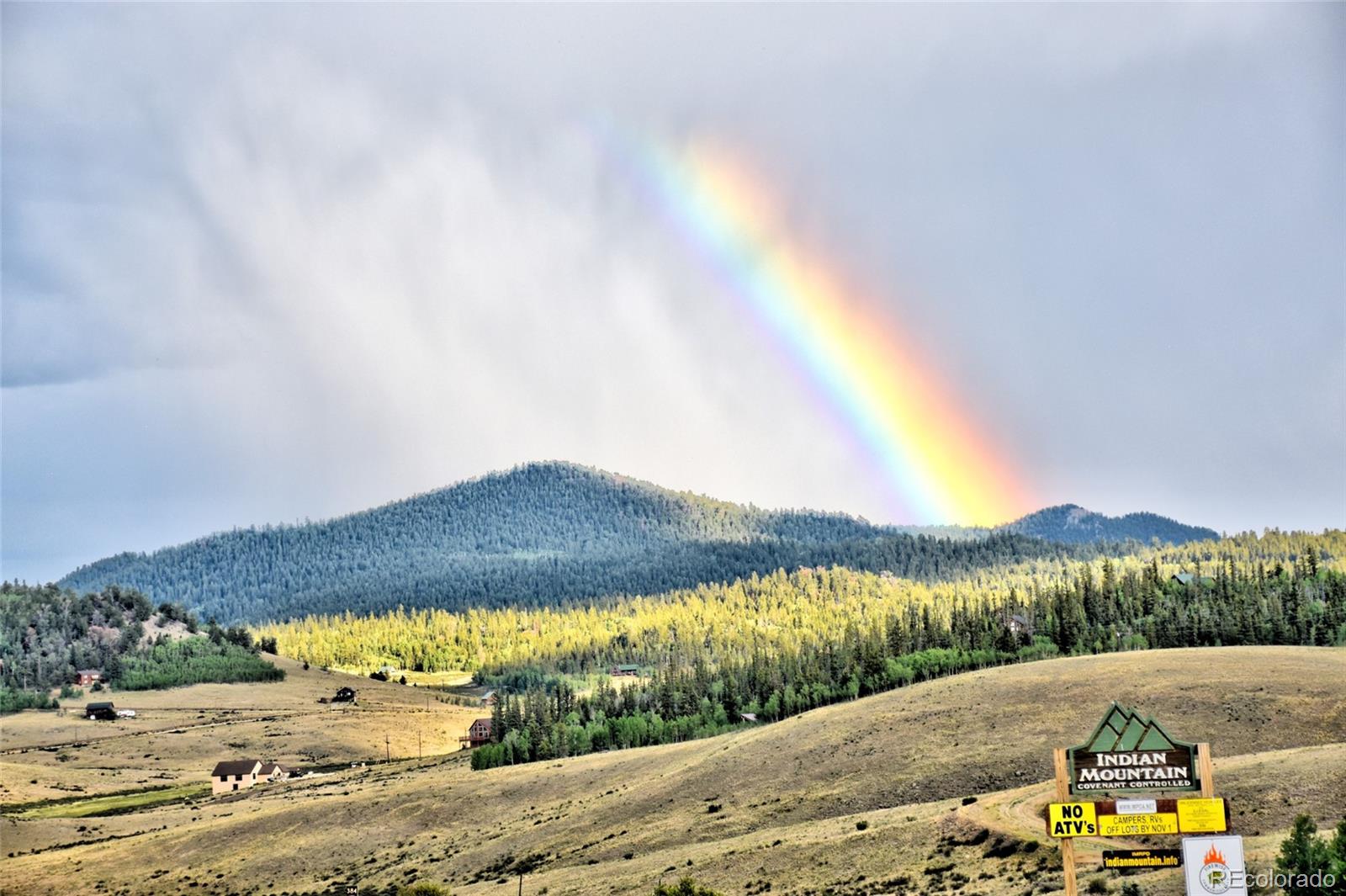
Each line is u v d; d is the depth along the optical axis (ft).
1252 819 285.23
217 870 503.61
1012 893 248.52
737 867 347.56
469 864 456.86
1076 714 492.54
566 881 388.57
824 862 327.88
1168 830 186.29
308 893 449.48
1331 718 445.37
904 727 522.88
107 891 489.26
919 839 323.16
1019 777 426.51
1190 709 477.77
